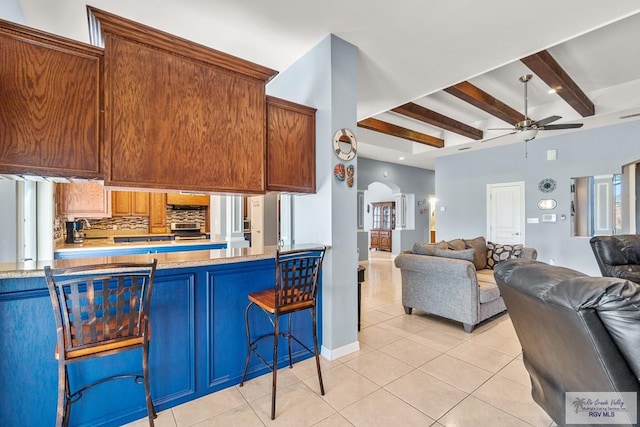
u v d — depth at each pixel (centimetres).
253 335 233
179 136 205
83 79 177
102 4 232
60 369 132
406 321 356
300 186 269
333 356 261
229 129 226
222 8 238
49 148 167
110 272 174
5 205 226
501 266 171
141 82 192
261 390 214
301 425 177
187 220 678
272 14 244
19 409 156
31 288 159
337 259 266
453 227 748
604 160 531
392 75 343
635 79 424
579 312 108
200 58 212
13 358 155
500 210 664
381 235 1153
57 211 365
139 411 185
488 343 292
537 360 162
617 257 341
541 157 606
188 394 202
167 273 195
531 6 232
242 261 212
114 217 579
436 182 788
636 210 515
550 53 350
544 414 186
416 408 193
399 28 260
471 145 656
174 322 198
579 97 408
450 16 244
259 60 315
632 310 101
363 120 536
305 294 206
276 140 256
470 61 315
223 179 223
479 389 214
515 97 479
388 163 863
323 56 276
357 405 196
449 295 332
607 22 252
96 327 140
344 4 231
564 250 575
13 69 159
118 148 184
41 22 253
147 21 255
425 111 497
